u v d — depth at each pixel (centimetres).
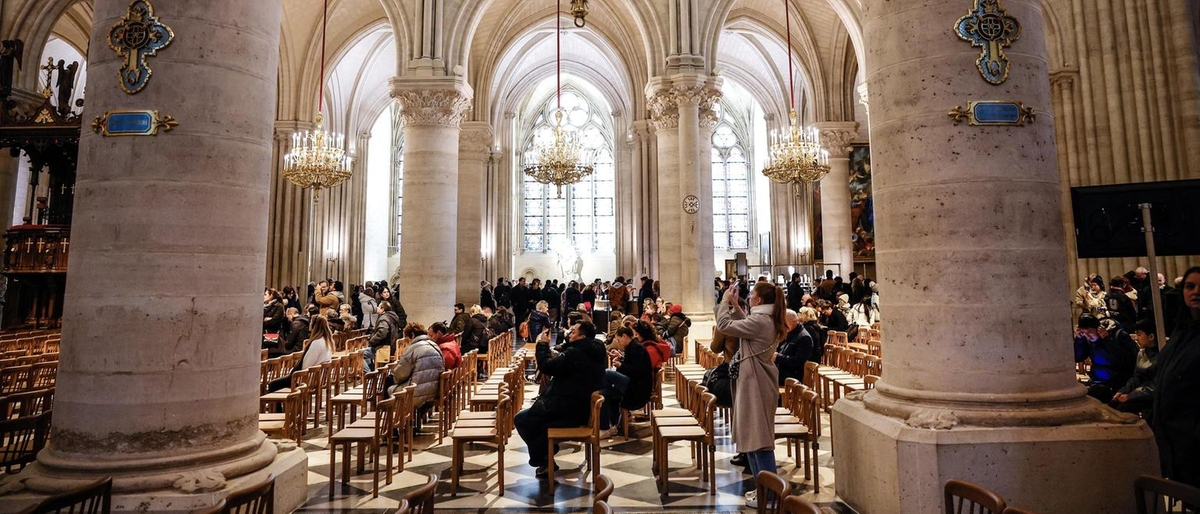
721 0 1520
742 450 459
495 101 2581
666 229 1453
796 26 2047
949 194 414
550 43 2628
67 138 1303
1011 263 403
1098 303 999
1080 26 1243
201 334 399
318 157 1384
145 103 402
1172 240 450
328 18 1959
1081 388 413
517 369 768
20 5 1463
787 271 2619
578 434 527
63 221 1441
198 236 402
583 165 1545
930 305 415
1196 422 334
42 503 271
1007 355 397
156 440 382
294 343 1061
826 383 770
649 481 557
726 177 3344
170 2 412
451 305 1335
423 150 1343
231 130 420
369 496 510
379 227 3119
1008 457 373
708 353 976
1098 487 373
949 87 421
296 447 483
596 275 3294
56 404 395
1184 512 344
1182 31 1141
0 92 1329
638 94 2236
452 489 524
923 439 376
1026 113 419
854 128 1994
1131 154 1167
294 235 1947
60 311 1455
